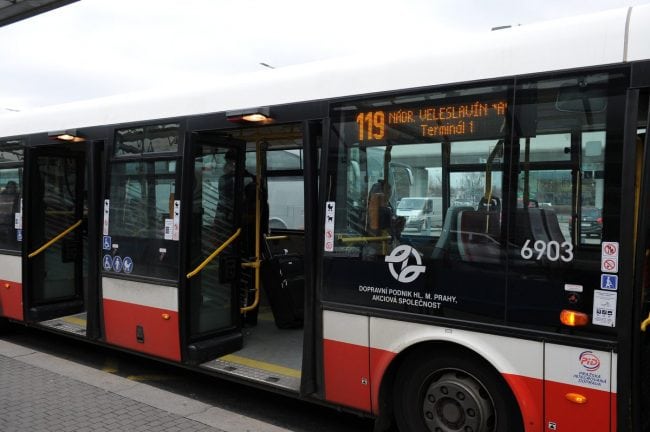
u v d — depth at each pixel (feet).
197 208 16.78
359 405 12.78
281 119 14.32
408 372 12.39
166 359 16.83
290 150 24.47
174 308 16.48
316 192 13.85
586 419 9.95
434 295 11.74
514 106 10.93
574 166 10.22
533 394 10.50
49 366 19.58
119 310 18.20
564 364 10.16
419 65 12.22
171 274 16.58
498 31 11.51
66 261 23.36
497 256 11.00
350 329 12.89
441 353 11.85
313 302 13.60
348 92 13.17
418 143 12.13
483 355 11.00
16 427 13.79
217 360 16.63
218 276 17.66
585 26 10.35
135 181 17.83
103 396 16.29
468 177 11.46
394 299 12.29
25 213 21.89
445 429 11.83
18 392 16.55
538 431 10.46
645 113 10.21
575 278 10.09
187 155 16.37
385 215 12.51
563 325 10.18
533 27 11.07
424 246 11.93
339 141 13.26
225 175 17.83
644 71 9.58
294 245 24.21
